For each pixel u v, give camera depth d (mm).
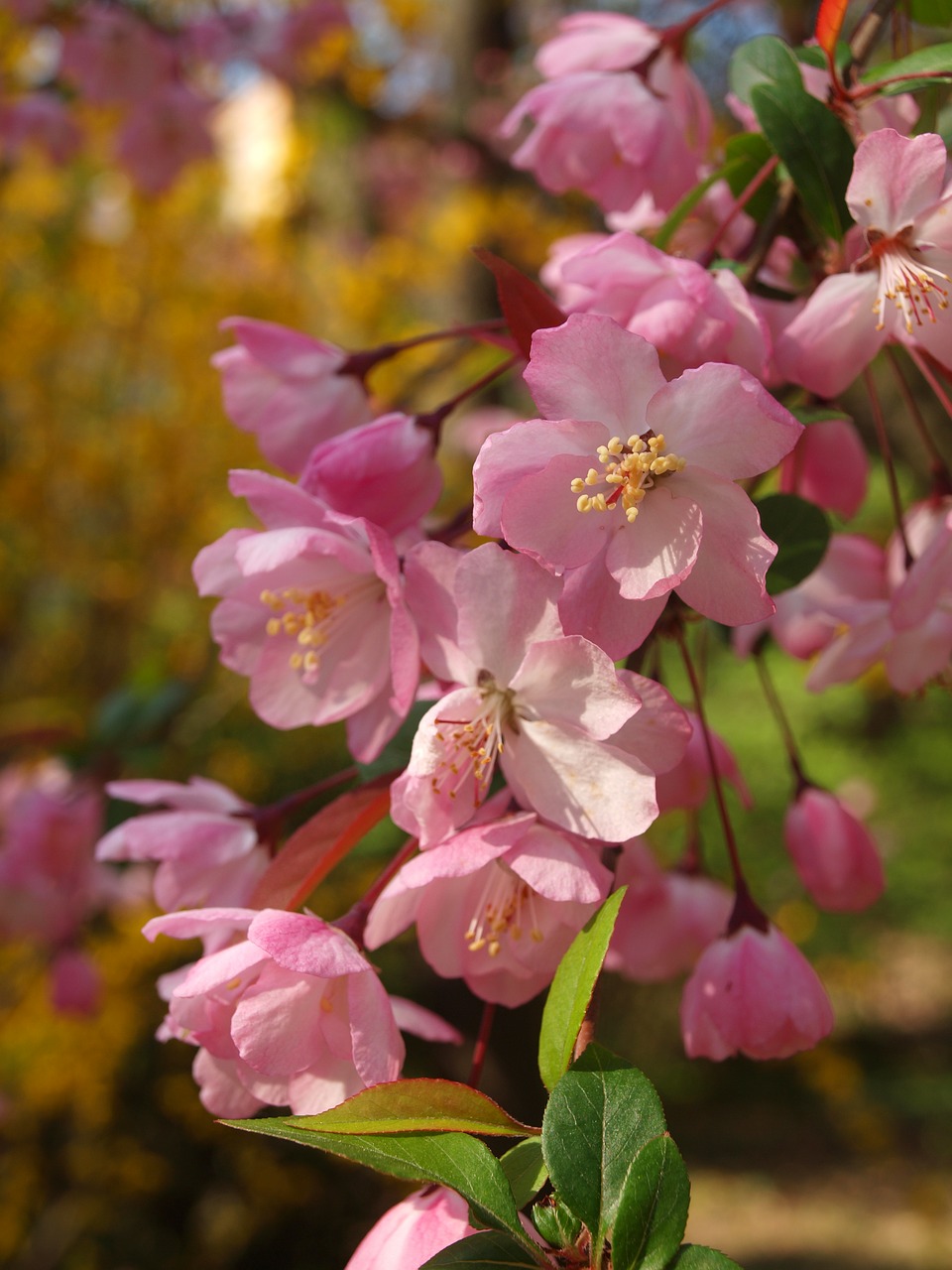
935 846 1831
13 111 874
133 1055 1079
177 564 1069
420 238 1244
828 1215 1600
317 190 1365
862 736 1851
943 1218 1570
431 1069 1019
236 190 1276
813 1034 319
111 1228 1104
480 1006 1029
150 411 1081
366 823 295
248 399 360
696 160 357
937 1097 1905
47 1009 982
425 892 298
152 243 1076
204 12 954
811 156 310
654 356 280
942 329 302
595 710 283
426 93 1326
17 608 1054
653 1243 246
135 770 651
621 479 280
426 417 327
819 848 377
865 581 371
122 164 857
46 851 614
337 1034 288
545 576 286
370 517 319
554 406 283
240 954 288
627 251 303
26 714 928
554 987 265
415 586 296
